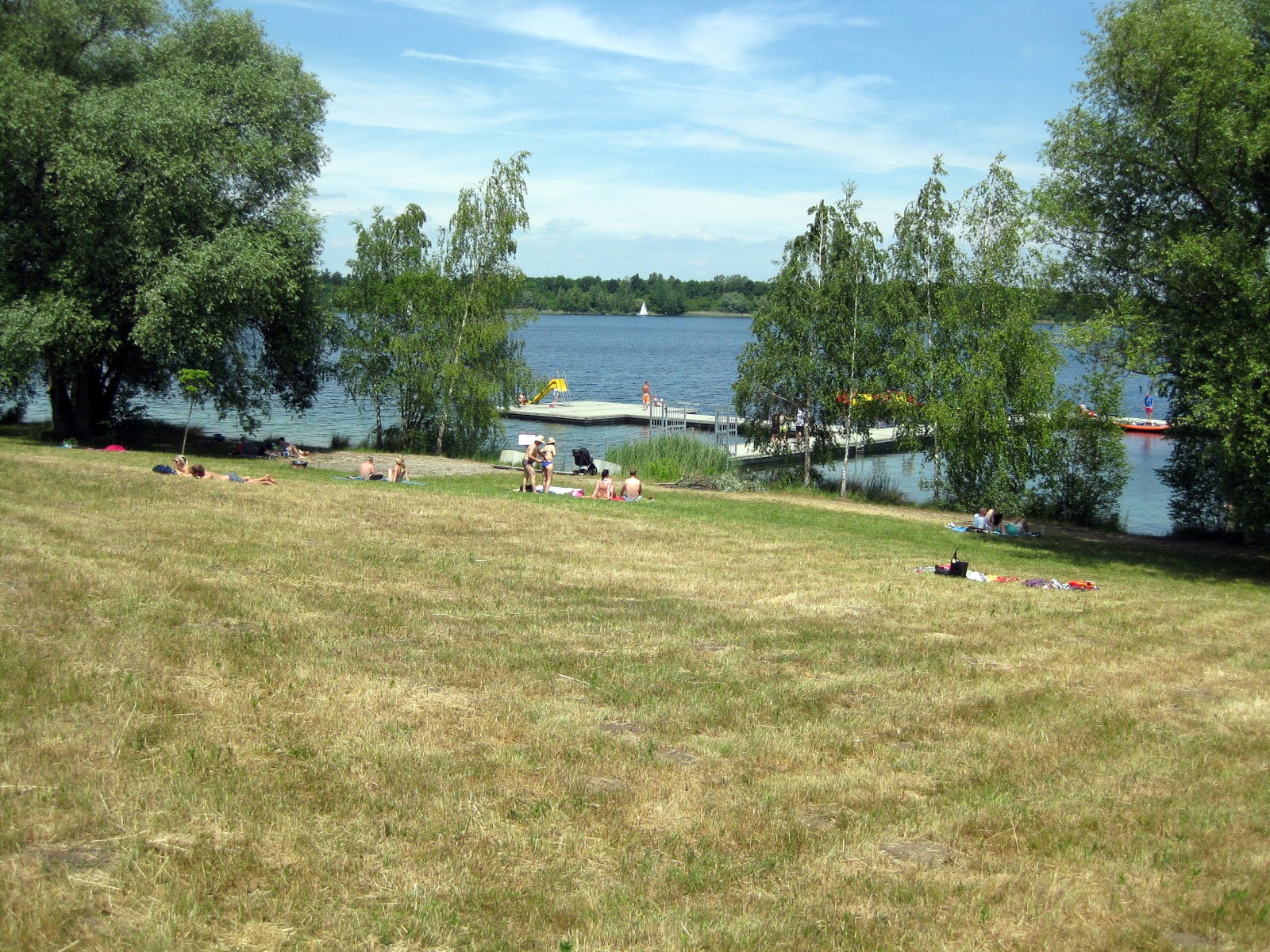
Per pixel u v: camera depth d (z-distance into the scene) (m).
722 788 7.29
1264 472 21.36
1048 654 12.05
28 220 30.16
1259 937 5.60
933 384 33.34
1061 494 32.28
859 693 9.85
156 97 29.88
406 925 5.22
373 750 7.37
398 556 14.98
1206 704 10.31
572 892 5.73
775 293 37.16
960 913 5.72
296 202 34.09
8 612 9.63
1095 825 7.03
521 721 8.27
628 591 14.09
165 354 30.17
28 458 23.17
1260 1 23.17
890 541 23.56
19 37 30.61
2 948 4.62
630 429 54.81
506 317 41.25
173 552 13.33
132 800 6.16
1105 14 23.78
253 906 5.26
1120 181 24.11
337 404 62.56
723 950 5.24
